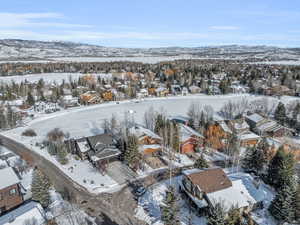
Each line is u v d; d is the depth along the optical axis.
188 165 45.91
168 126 53.50
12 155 49.34
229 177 36.00
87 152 47.84
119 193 37.06
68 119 76.31
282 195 29.38
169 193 27.91
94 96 100.00
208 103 94.94
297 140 57.50
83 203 34.47
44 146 54.56
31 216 28.30
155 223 30.31
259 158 41.72
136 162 44.09
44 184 33.12
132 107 90.94
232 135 49.72
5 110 78.25
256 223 29.44
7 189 32.31
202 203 31.25
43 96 99.81
